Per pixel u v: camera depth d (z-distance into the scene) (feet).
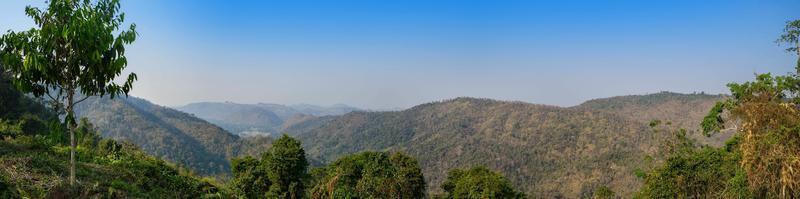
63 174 49.60
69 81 33.78
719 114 87.10
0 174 41.11
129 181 58.29
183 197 63.87
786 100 67.21
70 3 32.12
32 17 31.68
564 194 457.27
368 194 132.16
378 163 141.59
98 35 31.83
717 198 79.36
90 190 41.57
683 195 88.02
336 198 129.70
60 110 34.88
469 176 160.97
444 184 181.57
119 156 82.12
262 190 127.34
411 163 148.15
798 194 46.93
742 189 61.52
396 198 134.82
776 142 47.52
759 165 49.34
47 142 69.41
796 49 73.97
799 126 46.55
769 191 50.83
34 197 39.01
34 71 32.42
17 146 60.95
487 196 141.59
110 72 33.37
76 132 38.24
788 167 46.03
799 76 68.23
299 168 129.80
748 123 51.44
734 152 69.92
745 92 70.13
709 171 84.64
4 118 114.73
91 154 76.18
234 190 113.50
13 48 31.30
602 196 193.67
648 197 97.76
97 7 32.76
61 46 32.42
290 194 126.93
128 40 33.76
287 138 130.62
